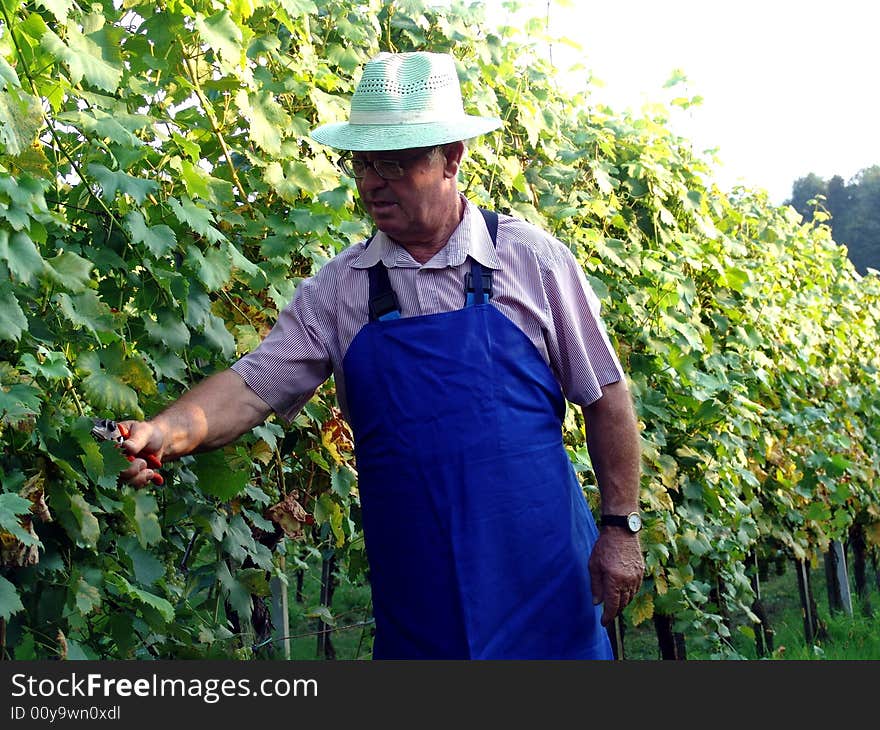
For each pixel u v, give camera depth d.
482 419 2.38
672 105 6.10
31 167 2.17
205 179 2.81
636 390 4.82
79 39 2.46
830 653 6.65
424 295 2.43
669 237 5.38
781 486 6.60
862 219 24.83
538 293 2.49
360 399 2.44
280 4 3.23
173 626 2.70
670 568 4.97
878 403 8.92
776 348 6.75
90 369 2.34
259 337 3.07
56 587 2.31
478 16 4.34
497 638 2.37
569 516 2.49
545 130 4.68
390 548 2.41
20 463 2.18
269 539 3.53
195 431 2.40
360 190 2.41
